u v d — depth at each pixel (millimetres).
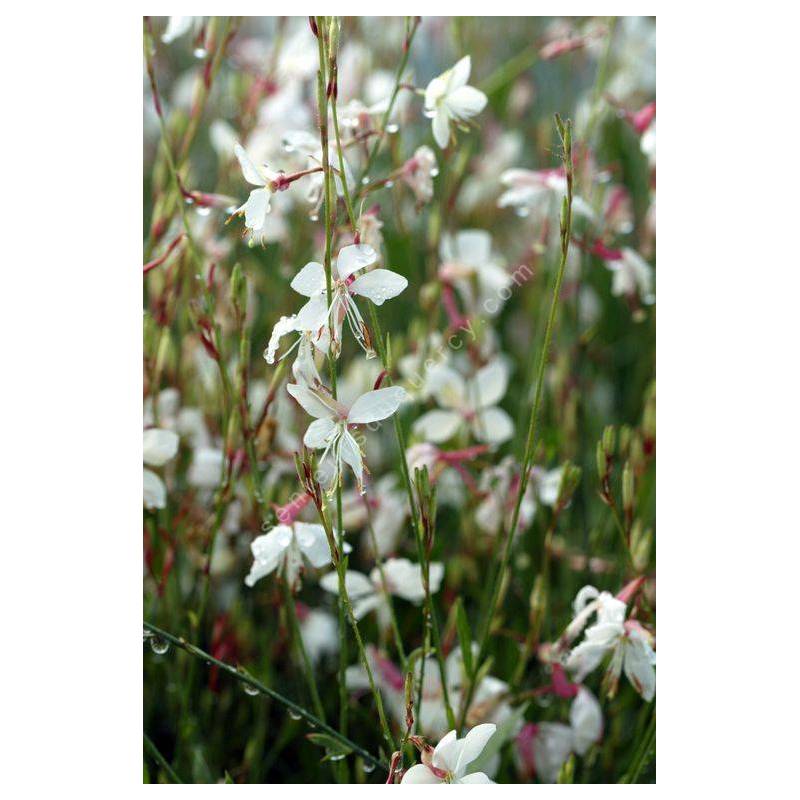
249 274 684
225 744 690
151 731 680
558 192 667
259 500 610
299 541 583
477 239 707
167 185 721
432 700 624
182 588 707
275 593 640
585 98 916
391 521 672
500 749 638
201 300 678
